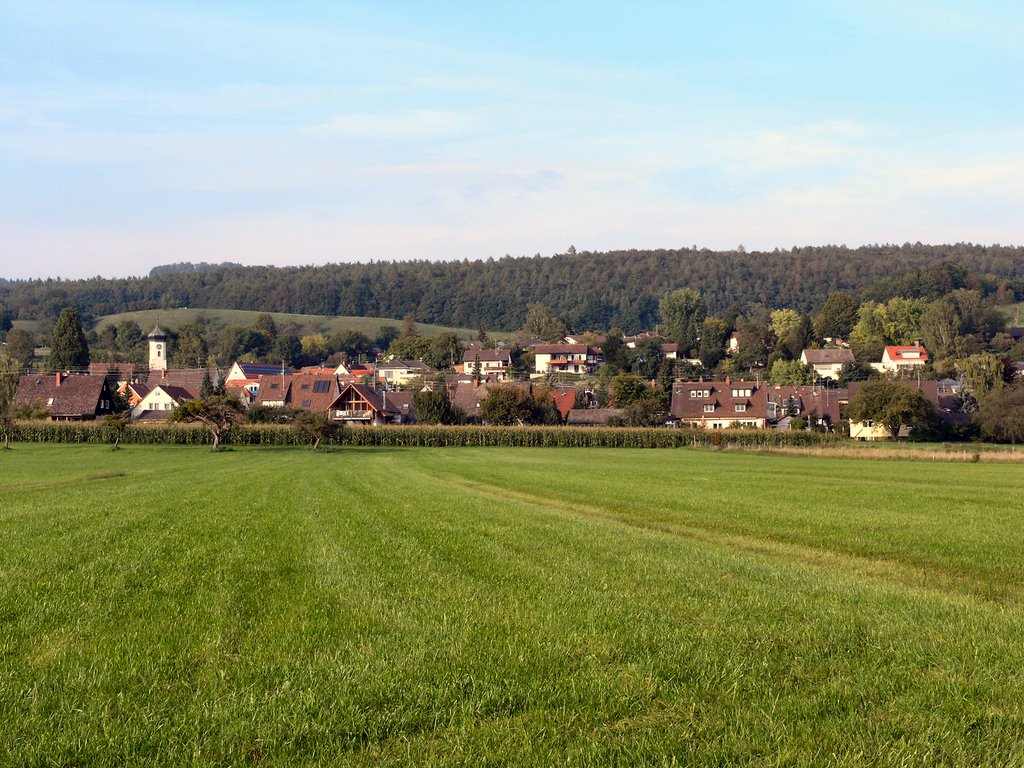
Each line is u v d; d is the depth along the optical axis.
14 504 29.14
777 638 10.59
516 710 8.12
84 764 6.97
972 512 27.73
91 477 47.00
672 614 11.93
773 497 33.47
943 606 12.90
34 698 8.30
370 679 8.80
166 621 11.28
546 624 11.15
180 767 6.90
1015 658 9.84
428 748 7.25
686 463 63.06
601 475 48.38
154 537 19.88
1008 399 95.81
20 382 124.56
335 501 30.53
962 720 7.84
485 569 15.48
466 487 40.03
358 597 12.81
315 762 7.00
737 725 7.71
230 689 8.59
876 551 19.69
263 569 15.38
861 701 8.38
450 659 9.53
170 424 93.00
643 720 7.88
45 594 13.12
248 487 37.75
